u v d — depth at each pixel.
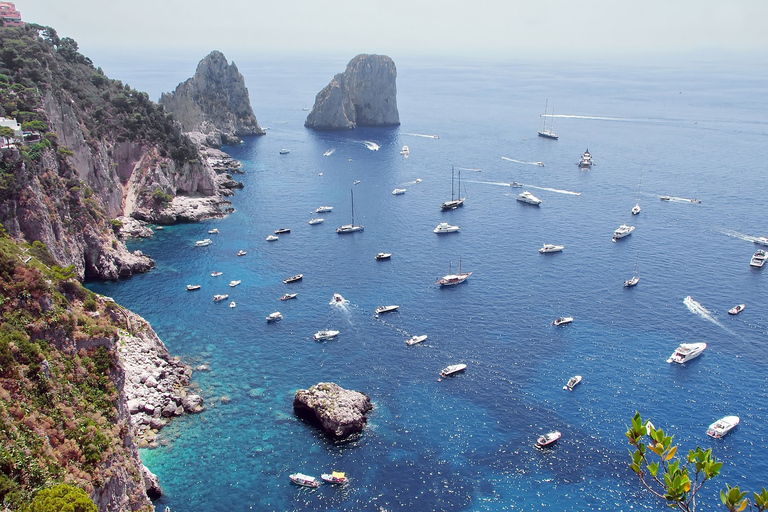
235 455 97.19
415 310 143.75
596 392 111.81
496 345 127.94
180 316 140.88
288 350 126.88
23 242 123.56
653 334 131.50
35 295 79.81
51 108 176.88
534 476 92.69
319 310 144.12
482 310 143.25
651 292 151.38
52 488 61.34
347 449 98.44
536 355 123.88
